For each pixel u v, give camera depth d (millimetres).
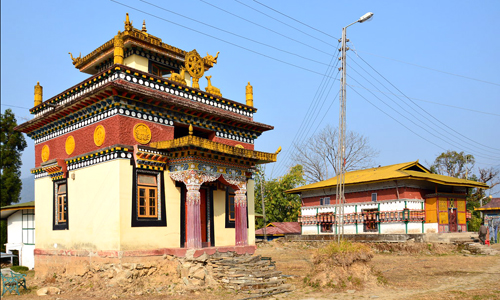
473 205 51281
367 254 16234
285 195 49469
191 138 16266
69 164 18703
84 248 17203
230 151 17969
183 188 18594
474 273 18812
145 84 17734
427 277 17797
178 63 22438
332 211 34812
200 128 19938
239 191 19516
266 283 15266
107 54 21328
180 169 17578
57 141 19953
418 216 29578
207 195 20188
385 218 30219
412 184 30125
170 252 16891
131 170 16625
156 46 20859
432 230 30016
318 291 14969
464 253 26656
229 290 14844
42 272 19266
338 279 15312
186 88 19391
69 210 18406
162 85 18438
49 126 20406
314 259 16453
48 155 20484
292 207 48938
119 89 16125
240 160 19375
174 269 16406
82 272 16797
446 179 31812
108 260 15898
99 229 16594
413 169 33750
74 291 15523
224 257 16969
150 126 17625
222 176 18547
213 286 15234
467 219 33969
